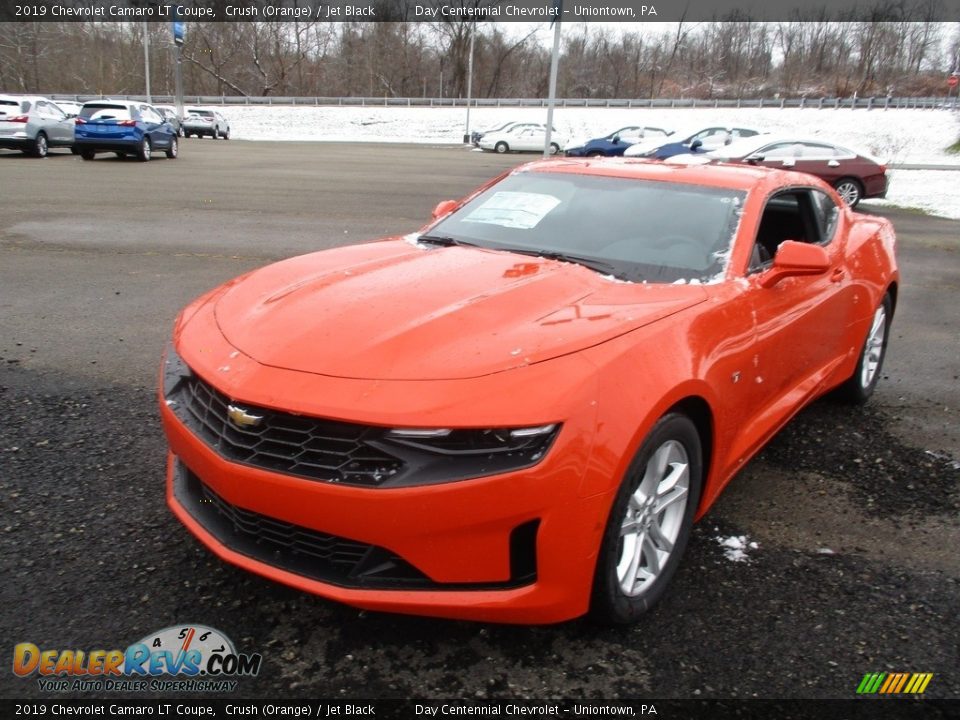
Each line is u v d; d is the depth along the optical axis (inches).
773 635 107.7
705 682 98.2
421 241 157.4
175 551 121.3
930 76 3280.0
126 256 362.9
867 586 120.7
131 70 3070.9
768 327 134.0
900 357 248.7
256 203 569.6
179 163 917.8
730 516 141.9
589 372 96.3
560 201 159.5
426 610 93.3
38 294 285.0
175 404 111.0
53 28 2859.3
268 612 108.3
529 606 94.3
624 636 106.3
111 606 107.8
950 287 363.9
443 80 3570.4
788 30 3531.0
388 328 105.7
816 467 164.7
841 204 195.5
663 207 152.3
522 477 89.5
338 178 796.0
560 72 3558.1
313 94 3491.6
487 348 99.7
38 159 879.1
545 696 95.0
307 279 128.7
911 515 144.9
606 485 94.0
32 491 138.1
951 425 191.0
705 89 3376.0
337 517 91.4
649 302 118.4
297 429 94.5
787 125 2180.1
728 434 124.4
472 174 911.7
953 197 767.7
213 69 3316.9
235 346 107.4
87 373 202.5
